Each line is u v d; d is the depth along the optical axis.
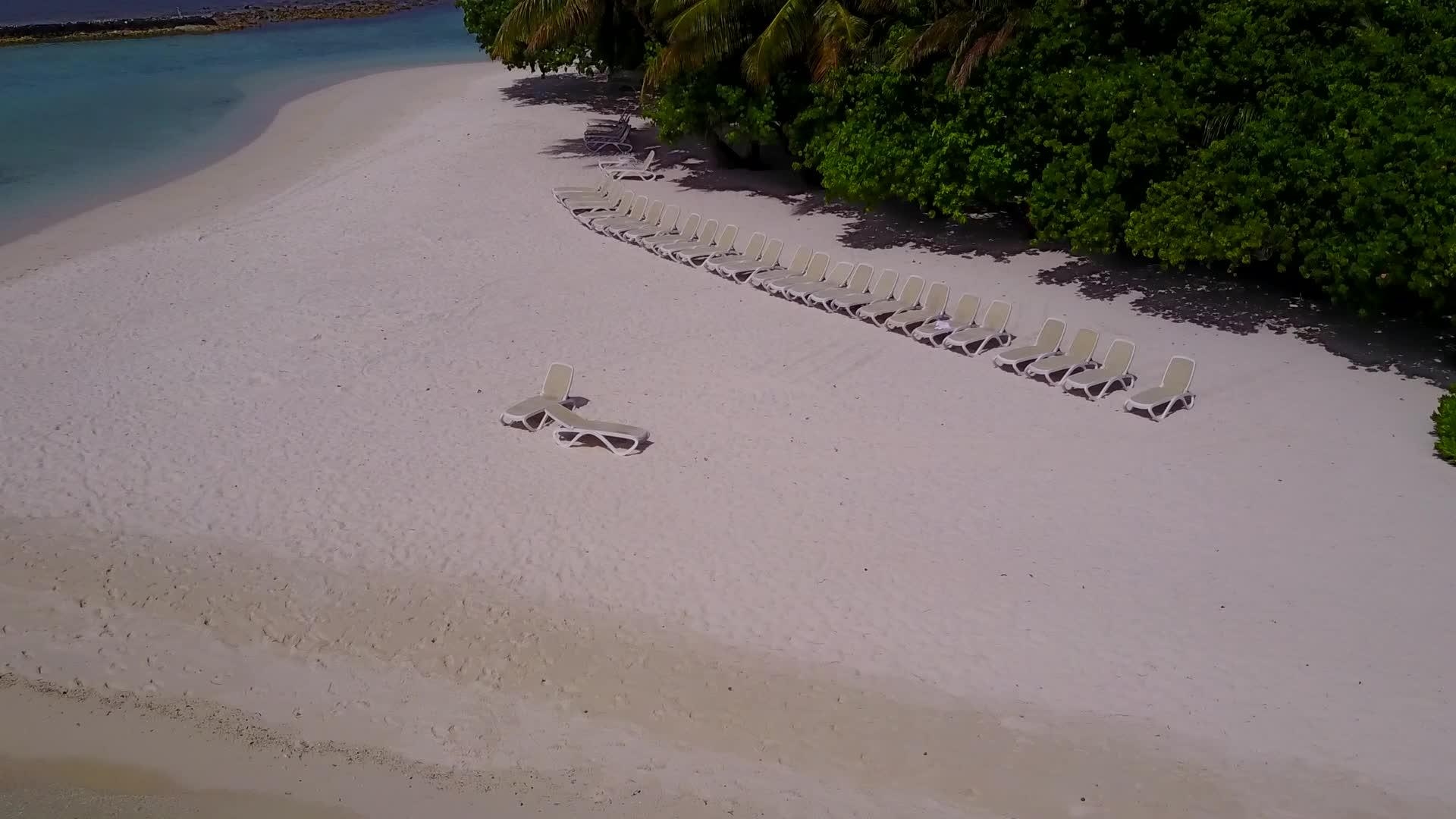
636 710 10.02
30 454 14.05
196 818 8.83
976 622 11.04
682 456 14.23
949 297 19.33
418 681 10.40
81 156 29.83
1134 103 17.30
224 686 10.34
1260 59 16.47
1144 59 18.39
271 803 9.00
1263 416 15.06
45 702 10.08
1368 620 10.92
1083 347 16.27
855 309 18.61
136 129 33.09
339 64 45.22
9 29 49.44
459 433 14.80
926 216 23.91
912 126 20.36
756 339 17.83
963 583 11.63
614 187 25.00
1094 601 11.30
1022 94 18.92
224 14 59.06
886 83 20.20
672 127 24.98
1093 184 17.67
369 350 17.28
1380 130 14.78
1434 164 14.09
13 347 17.14
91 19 57.34
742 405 15.59
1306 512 12.76
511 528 12.69
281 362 16.83
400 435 14.73
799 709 9.99
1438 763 9.20
